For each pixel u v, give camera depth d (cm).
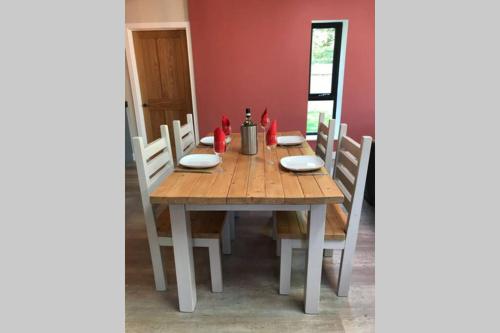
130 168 405
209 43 353
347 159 160
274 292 172
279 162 171
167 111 418
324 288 174
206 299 168
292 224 161
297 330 147
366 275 184
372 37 352
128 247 222
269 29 347
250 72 362
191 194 128
